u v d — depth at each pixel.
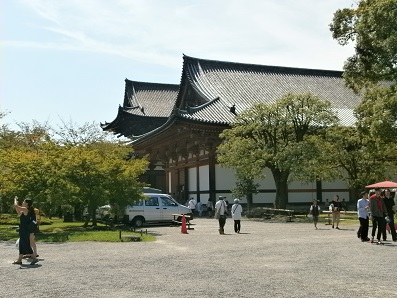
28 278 12.08
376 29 30.45
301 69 71.12
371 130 33.34
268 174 52.38
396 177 54.75
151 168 71.38
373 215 20.06
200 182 55.16
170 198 33.44
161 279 11.70
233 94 61.25
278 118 39.53
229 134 41.72
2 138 43.41
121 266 13.92
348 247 18.62
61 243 20.66
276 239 22.38
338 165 47.78
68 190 25.41
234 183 52.28
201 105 56.31
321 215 45.00
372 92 38.00
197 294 9.91
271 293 9.96
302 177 38.66
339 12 35.59
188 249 18.33
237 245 19.72
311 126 42.06
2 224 34.12
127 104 88.00
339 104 65.56
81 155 27.17
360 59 35.28
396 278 11.72
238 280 11.48
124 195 27.78
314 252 17.05
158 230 29.03
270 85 66.00
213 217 46.81
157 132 59.97
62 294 10.03
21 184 25.30
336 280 11.45
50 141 28.95
